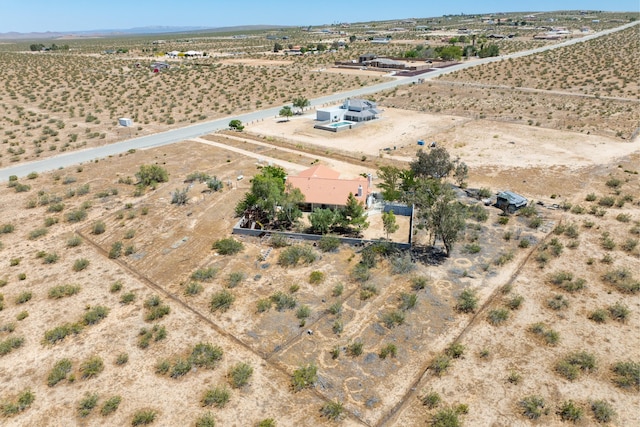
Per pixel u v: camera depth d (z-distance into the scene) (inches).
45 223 1908.2
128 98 4473.4
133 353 1164.5
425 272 1494.8
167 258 1632.6
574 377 1053.2
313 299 1371.8
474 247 1612.9
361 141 3031.5
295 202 1846.7
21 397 1011.3
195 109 4074.8
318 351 1160.2
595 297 1346.0
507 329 1223.5
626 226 1760.6
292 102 4254.4
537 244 1656.0
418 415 965.8
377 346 1173.7
